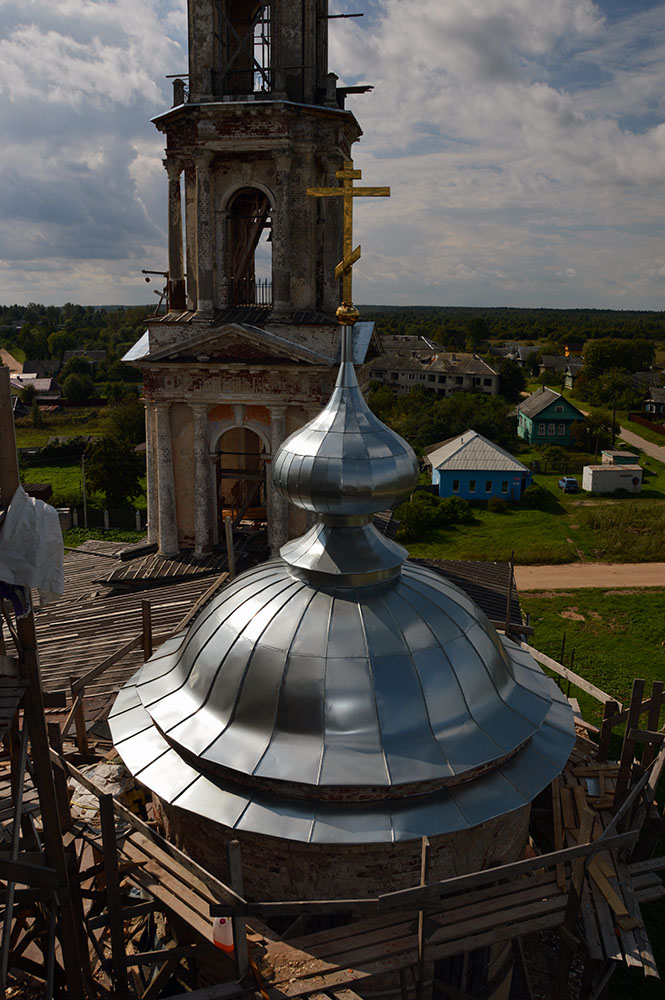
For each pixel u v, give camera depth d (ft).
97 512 182.91
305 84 73.05
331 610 30.78
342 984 25.41
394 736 28.17
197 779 29.58
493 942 28.02
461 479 200.03
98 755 42.57
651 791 39.55
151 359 73.41
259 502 88.74
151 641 47.73
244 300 85.51
